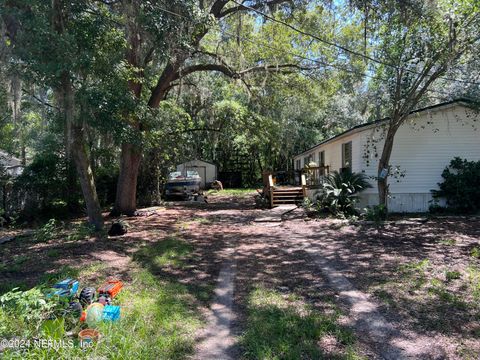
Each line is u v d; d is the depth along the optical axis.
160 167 16.88
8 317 3.58
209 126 16.28
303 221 10.92
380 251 7.02
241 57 13.02
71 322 3.58
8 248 7.39
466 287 4.94
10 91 7.66
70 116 7.50
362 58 12.22
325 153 18.84
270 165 32.16
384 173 10.62
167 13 8.80
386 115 15.00
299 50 14.36
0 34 6.78
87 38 7.45
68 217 12.55
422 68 10.09
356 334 3.69
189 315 4.15
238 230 9.83
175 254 6.84
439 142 12.05
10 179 11.95
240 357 3.27
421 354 3.31
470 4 8.82
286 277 5.64
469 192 11.35
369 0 9.99
